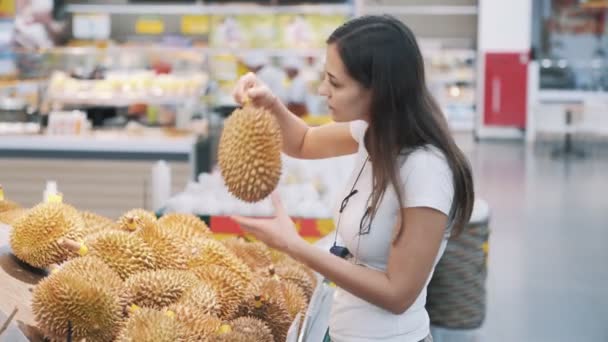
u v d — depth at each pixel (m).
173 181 6.29
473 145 16.20
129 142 6.27
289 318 1.96
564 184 11.45
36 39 7.29
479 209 5.36
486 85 16.77
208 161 7.00
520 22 16.55
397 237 1.82
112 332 1.64
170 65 7.63
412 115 1.82
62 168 6.32
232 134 1.69
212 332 1.68
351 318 1.97
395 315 1.94
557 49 17.17
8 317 1.59
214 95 7.55
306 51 8.21
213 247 2.00
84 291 1.60
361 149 2.03
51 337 1.63
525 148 15.79
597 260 7.32
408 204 1.80
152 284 1.74
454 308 5.30
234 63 7.99
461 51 17.11
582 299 6.18
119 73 7.32
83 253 1.78
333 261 1.75
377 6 13.12
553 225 8.77
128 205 6.32
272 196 1.75
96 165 6.30
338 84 1.82
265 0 8.32
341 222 2.01
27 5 7.48
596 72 17.00
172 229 2.06
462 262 5.24
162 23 8.75
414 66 1.82
